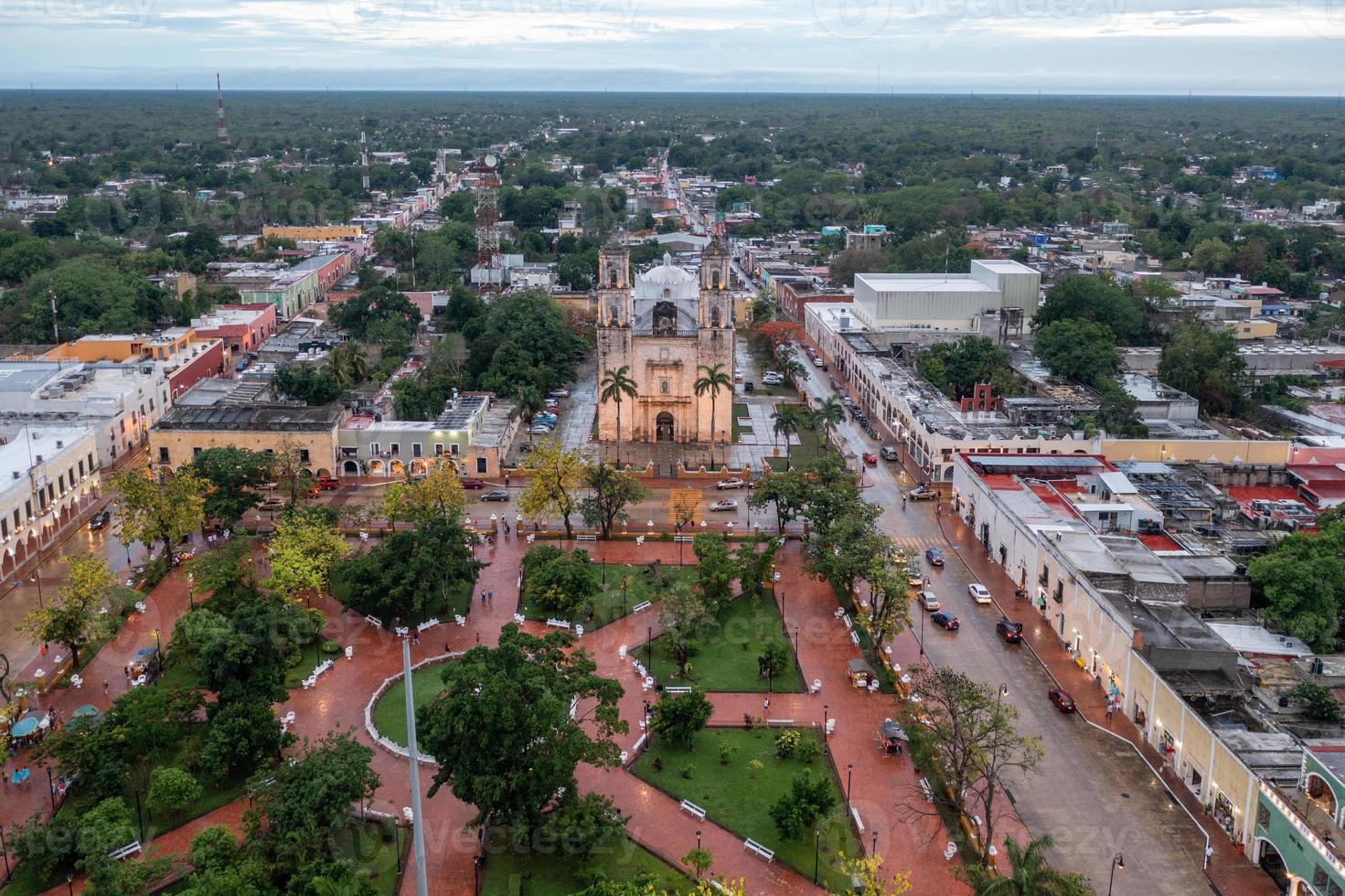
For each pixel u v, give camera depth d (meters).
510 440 199.25
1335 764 83.38
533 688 89.06
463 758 88.00
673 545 157.00
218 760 96.19
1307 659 111.69
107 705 111.38
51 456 160.25
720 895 83.19
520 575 144.88
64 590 118.31
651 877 83.06
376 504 165.62
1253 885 86.50
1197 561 130.62
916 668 101.06
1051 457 168.00
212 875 79.06
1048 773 101.31
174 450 179.38
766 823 94.69
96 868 80.25
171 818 93.94
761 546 155.38
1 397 190.75
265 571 144.88
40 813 91.81
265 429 179.12
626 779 101.00
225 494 153.62
